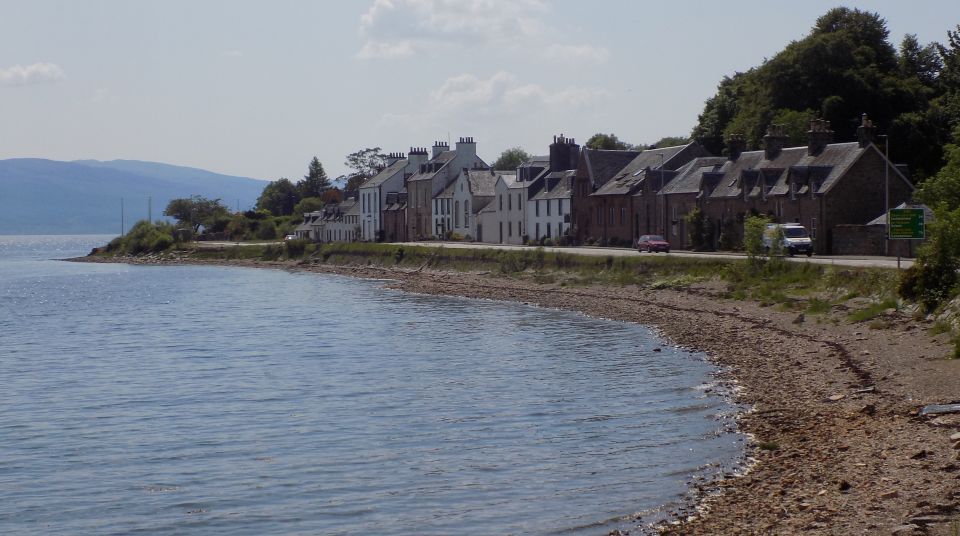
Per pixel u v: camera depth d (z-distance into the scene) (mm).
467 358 46562
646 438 28906
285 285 105188
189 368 46156
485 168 148500
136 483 26234
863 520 19031
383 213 162750
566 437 29641
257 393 38875
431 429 31406
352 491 24891
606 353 46500
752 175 87188
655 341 50062
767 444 26531
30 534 22438
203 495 25016
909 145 95750
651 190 100188
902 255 70062
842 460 23781
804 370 37406
